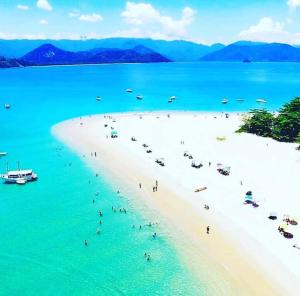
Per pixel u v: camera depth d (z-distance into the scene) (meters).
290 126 109.25
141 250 54.09
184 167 87.38
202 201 68.94
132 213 64.81
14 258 52.03
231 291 45.59
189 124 134.88
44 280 47.81
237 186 76.12
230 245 54.62
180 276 48.50
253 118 120.38
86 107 175.75
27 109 169.62
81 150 101.88
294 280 47.00
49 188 75.62
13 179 78.25
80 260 51.81
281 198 70.25
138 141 109.88
